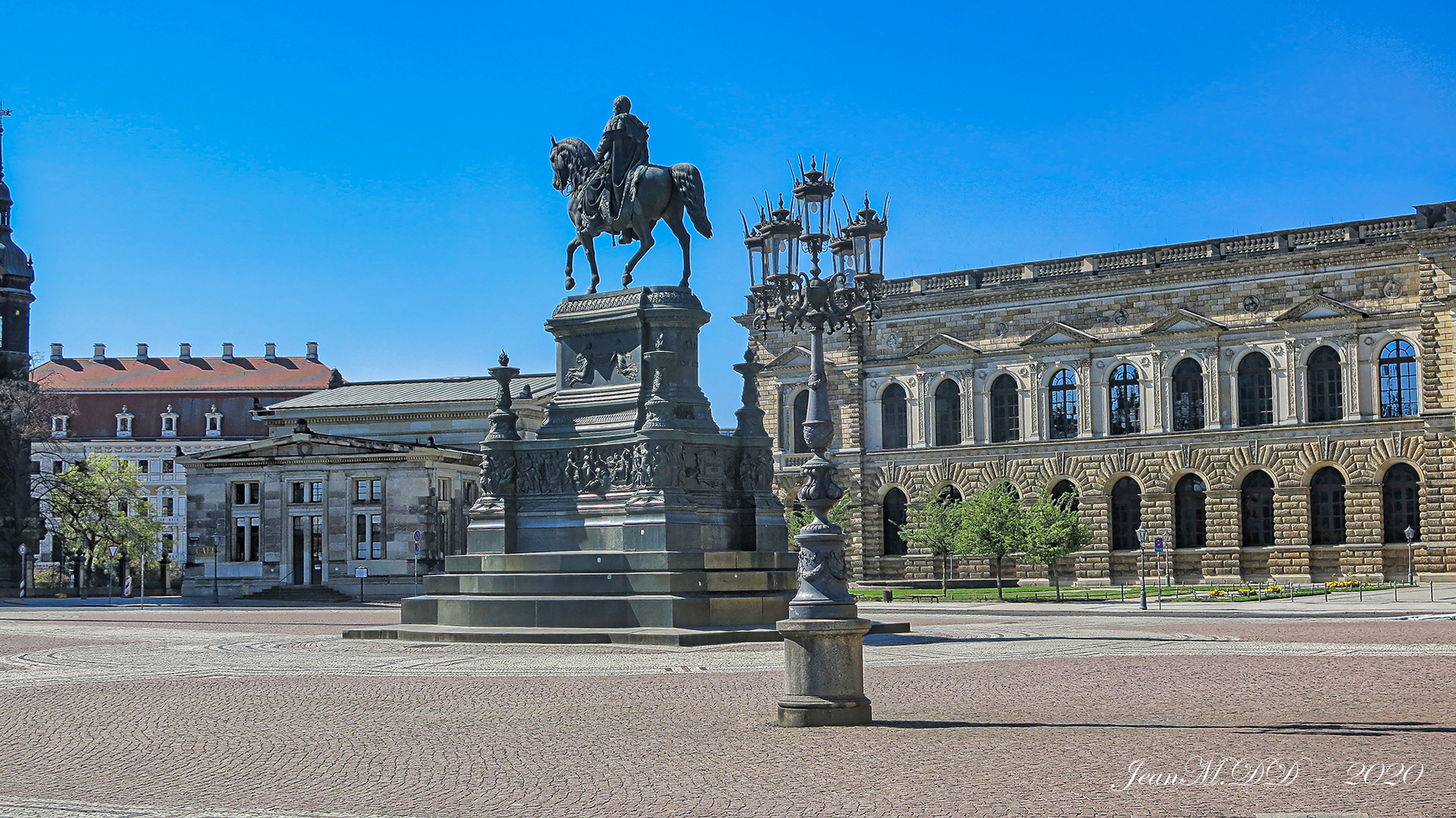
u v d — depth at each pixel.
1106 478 112.94
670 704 27.67
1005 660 37.19
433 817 17.20
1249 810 16.62
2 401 135.00
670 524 46.53
